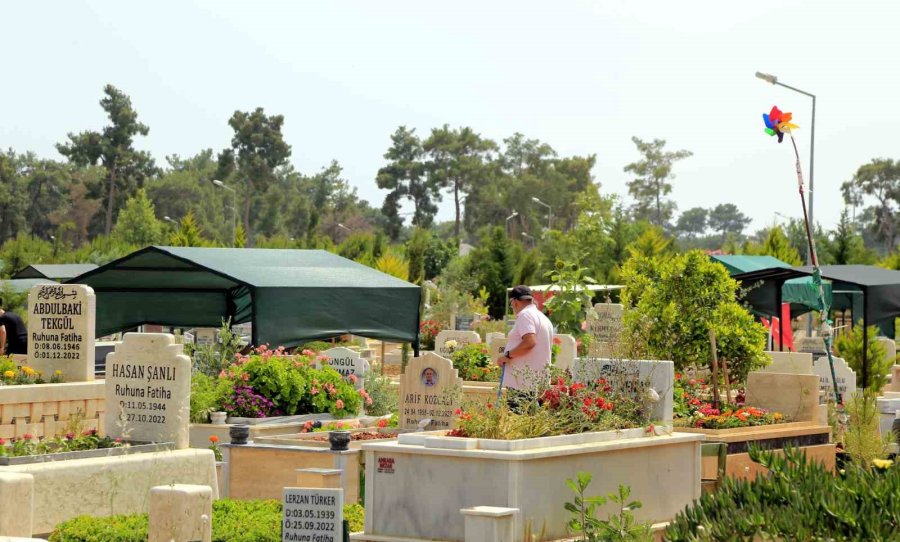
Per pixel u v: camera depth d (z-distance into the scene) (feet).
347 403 60.75
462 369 79.20
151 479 38.11
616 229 192.75
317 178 511.81
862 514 24.29
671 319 56.90
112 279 78.33
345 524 27.61
